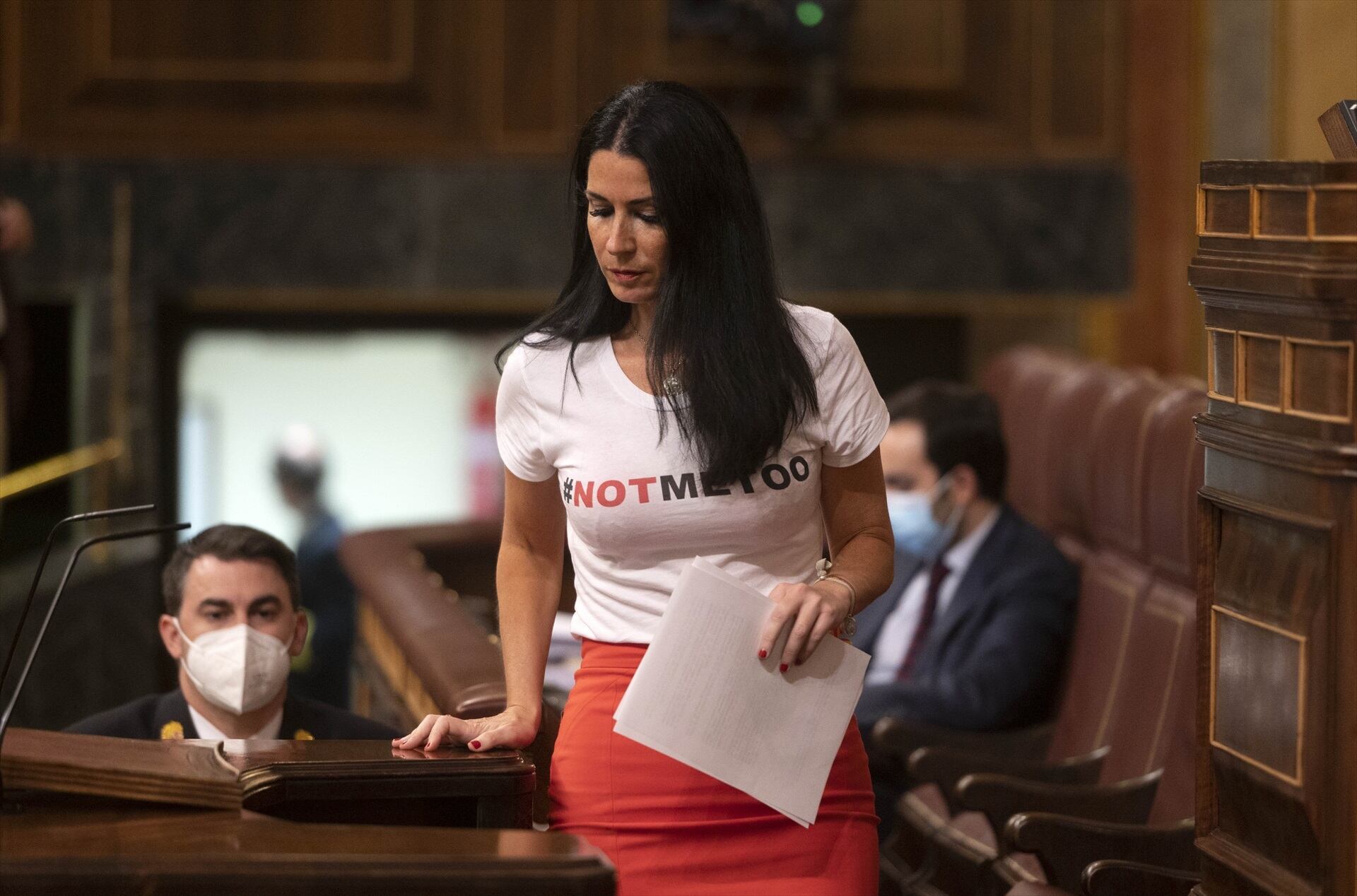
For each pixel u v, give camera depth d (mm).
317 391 22406
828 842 6934
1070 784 10891
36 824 5793
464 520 16000
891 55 20750
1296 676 6258
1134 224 20891
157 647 20500
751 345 6785
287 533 22453
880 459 7293
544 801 8664
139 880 5277
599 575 7105
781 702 6703
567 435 7047
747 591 6684
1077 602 12242
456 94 20609
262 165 20484
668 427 6859
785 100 20625
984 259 20922
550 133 20609
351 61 20500
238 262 20578
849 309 22734
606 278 6949
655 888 6891
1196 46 20109
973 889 10656
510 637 7430
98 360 20531
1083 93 20844
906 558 12984
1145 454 11133
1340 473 6000
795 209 20734
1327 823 6102
